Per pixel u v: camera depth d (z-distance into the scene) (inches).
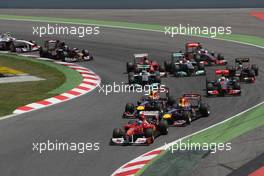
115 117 4318.4
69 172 3193.9
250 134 3732.8
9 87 5457.7
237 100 4682.6
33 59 6875.0
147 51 7062.0
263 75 5620.1
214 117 4197.8
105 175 3137.3
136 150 3528.5
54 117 4355.3
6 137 3878.0
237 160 3275.1
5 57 7057.1
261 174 3061.0
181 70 5733.3
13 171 3228.3
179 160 3319.4
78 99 4928.6
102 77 5816.9
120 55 6904.5
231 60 6437.0
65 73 6048.2
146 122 3725.4
